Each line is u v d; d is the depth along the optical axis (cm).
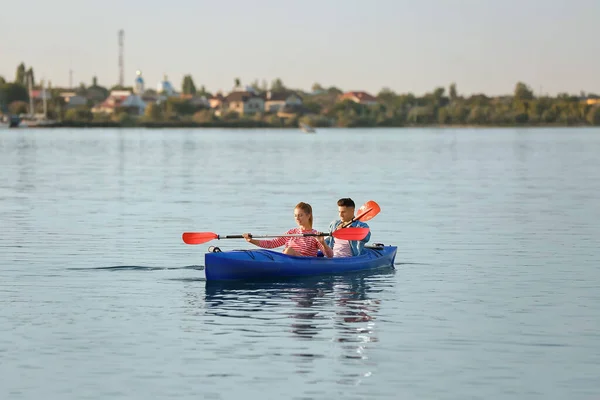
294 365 1327
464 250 2464
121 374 1287
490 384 1245
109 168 6706
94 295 1828
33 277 2036
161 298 1797
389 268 2166
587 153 9538
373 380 1262
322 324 1569
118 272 2106
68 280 1998
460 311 1677
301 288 1902
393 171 6344
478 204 3800
